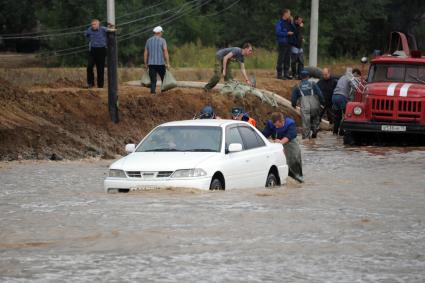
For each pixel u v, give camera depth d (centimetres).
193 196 4359
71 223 3597
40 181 5303
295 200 4322
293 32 11069
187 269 2869
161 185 4556
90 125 7444
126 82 9900
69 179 5428
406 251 3153
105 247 3178
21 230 3459
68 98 7706
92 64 8819
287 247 3195
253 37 16462
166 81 8731
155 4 14850
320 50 16338
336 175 5709
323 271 2856
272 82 10812
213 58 13812
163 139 4925
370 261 2997
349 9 16912
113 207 4003
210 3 16875
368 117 8000
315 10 11144
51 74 9956
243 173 4844
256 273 2825
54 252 3102
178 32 15325
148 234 3384
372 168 6134
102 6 14050
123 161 4719
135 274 2805
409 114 7925
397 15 17325
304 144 8106
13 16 15900
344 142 8088
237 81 9662
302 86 8669
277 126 5422
